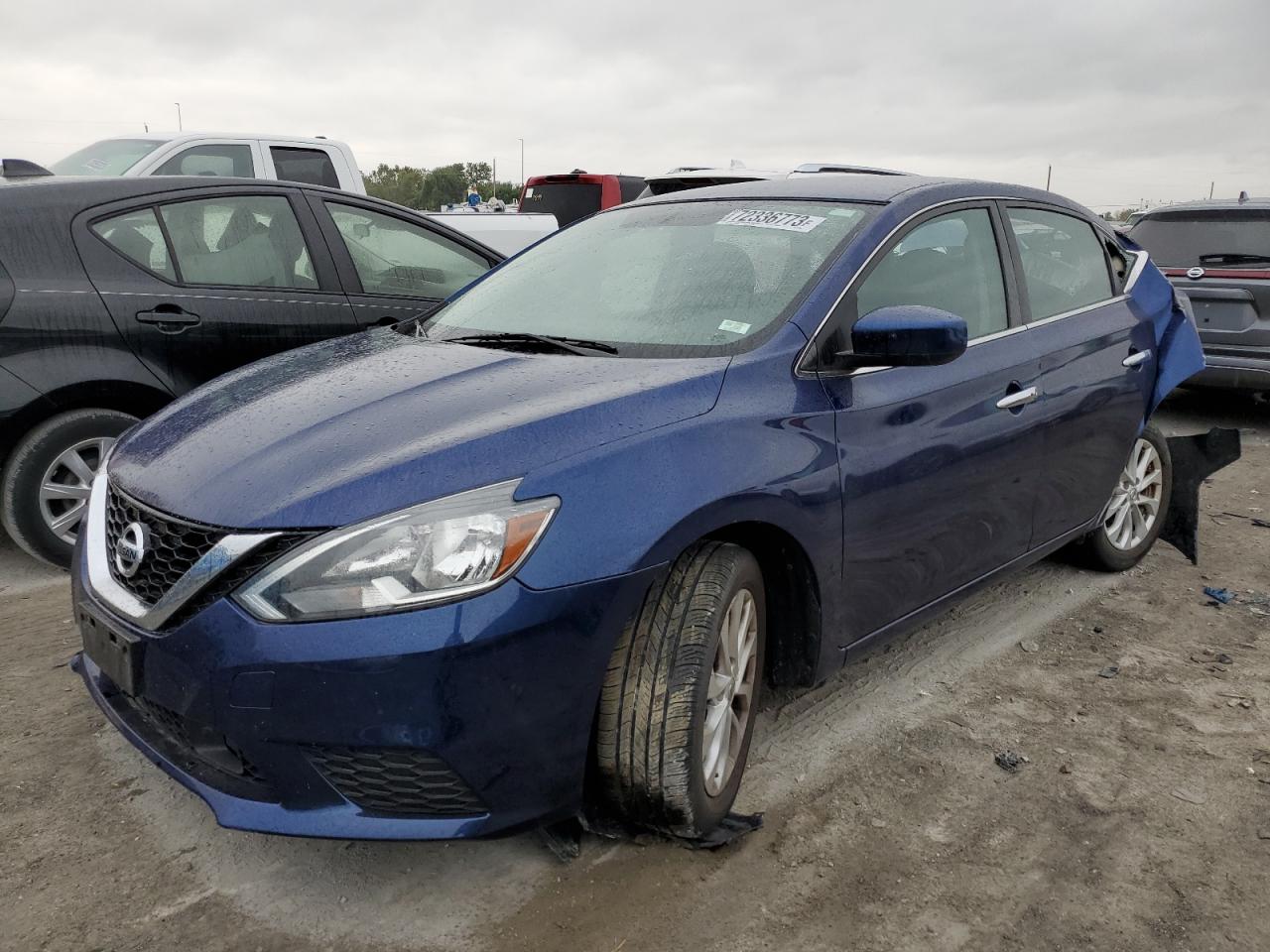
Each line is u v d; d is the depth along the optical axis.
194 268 4.71
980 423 3.29
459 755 2.13
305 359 3.18
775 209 3.43
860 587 2.95
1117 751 3.14
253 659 2.10
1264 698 3.50
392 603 2.09
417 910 2.39
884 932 2.34
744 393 2.65
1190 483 4.76
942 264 3.39
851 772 3.00
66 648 3.76
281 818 2.20
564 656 2.20
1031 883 2.52
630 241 3.54
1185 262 7.88
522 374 2.70
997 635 3.99
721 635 2.53
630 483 2.31
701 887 2.48
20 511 4.30
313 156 8.49
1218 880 2.54
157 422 2.87
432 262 5.64
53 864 2.54
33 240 4.30
